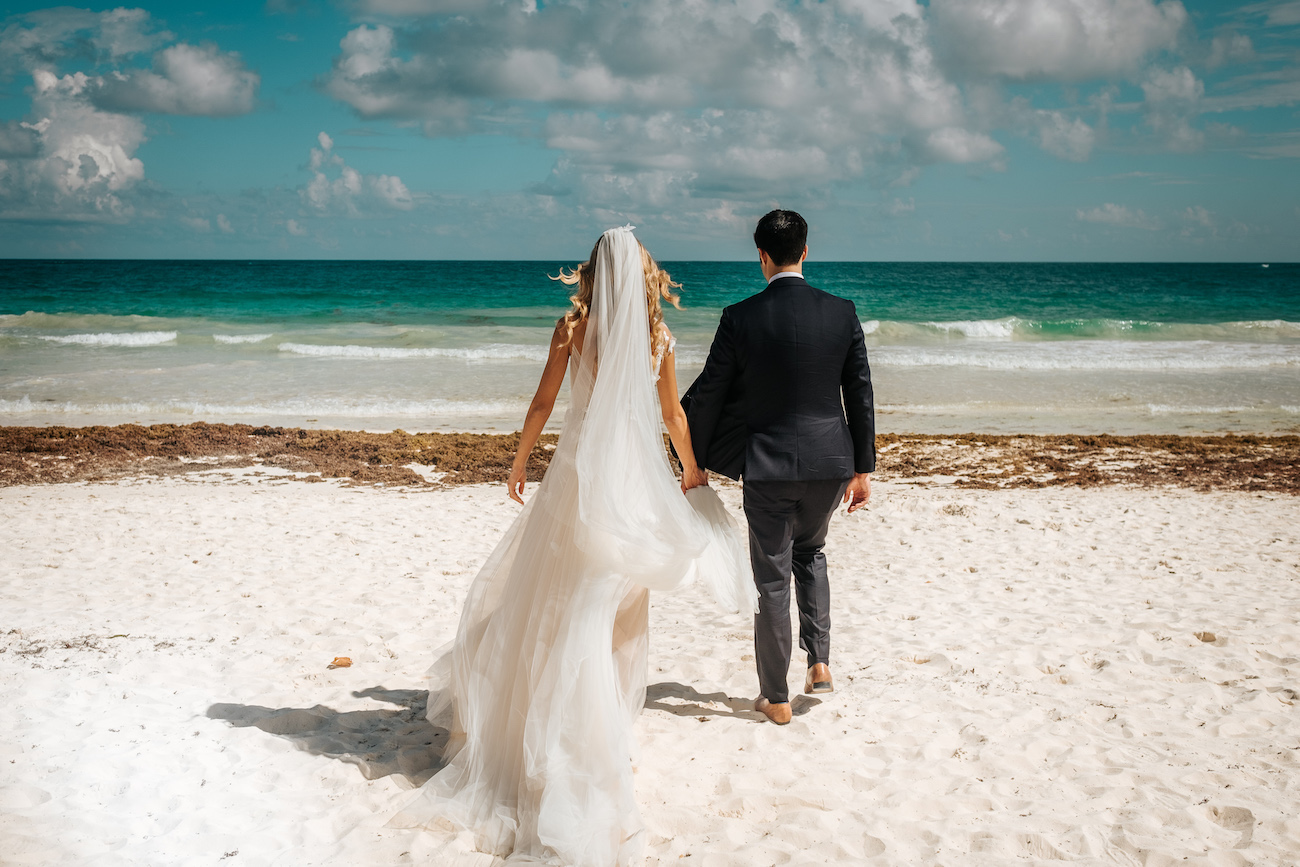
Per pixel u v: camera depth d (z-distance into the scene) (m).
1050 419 14.49
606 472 2.87
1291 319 35.88
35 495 8.99
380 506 8.70
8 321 29.42
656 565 2.92
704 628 5.11
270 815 2.87
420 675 4.29
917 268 102.12
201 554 6.63
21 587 5.66
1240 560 6.46
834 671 4.33
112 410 14.62
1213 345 24.47
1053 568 6.33
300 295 44.53
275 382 17.66
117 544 6.91
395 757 3.33
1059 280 69.62
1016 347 24.02
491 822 2.77
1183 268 105.75
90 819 2.80
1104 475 10.18
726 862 2.61
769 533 3.53
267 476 10.20
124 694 3.88
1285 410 14.98
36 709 3.65
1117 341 26.00
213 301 40.44
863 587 5.95
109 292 44.91
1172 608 5.29
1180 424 13.93
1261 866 2.55
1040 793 3.03
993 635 4.85
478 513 8.43
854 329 3.49
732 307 3.48
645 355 2.99
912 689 4.05
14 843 2.63
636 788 3.09
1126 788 3.04
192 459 10.92
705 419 3.51
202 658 4.42
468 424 14.06
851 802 2.99
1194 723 3.61
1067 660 4.40
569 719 2.74
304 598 5.53
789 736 3.54
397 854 2.63
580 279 3.05
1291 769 3.18
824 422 3.44
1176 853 2.61
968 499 8.87
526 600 3.05
